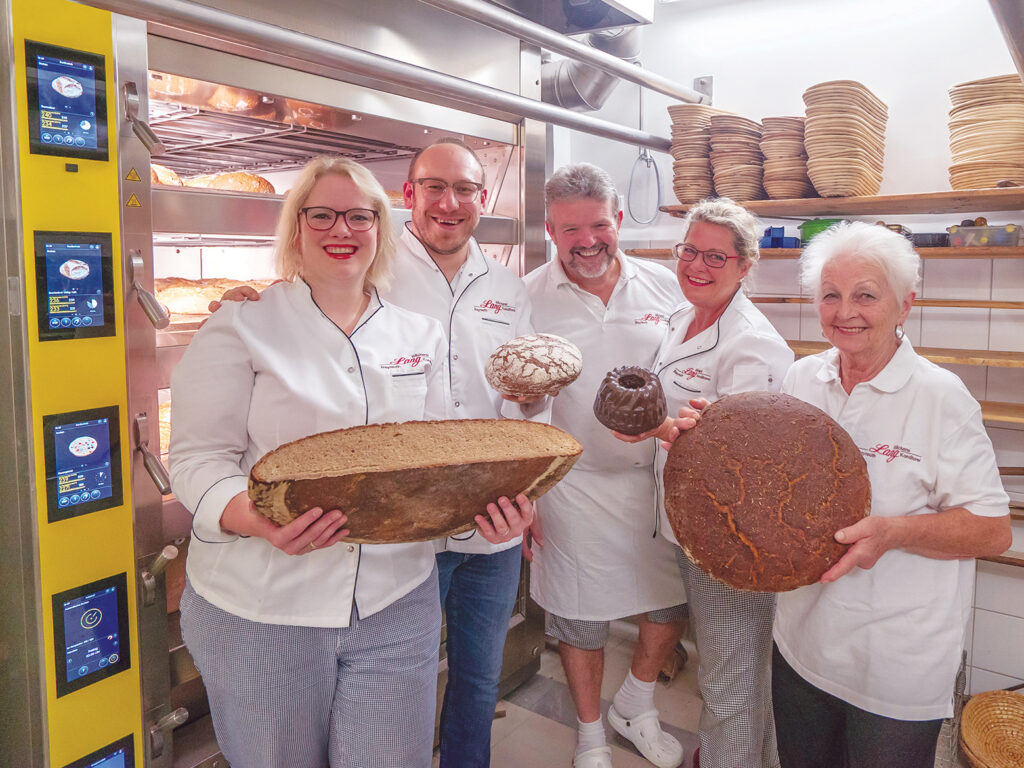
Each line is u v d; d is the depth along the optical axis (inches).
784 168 104.5
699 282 71.2
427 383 62.0
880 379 55.5
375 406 56.0
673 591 87.4
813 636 58.7
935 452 53.7
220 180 91.1
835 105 97.3
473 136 97.7
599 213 78.1
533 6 106.5
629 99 133.3
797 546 48.2
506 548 74.6
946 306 98.6
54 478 59.8
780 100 118.3
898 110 107.9
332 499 42.3
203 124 83.6
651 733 90.7
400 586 56.4
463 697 77.5
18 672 62.4
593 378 84.4
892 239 53.9
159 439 67.0
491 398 76.8
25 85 55.5
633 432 52.1
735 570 49.3
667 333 83.4
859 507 49.6
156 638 67.9
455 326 74.6
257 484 40.6
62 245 58.6
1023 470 98.7
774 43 117.9
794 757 63.6
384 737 55.5
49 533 60.1
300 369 53.3
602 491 84.7
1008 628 103.3
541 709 103.1
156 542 67.2
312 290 55.5
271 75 72.9
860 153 98.7
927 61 105.0
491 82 99.4
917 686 54.6
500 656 78.0
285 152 100.9
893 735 55.8
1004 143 89.4
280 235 55.2
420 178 71.9
